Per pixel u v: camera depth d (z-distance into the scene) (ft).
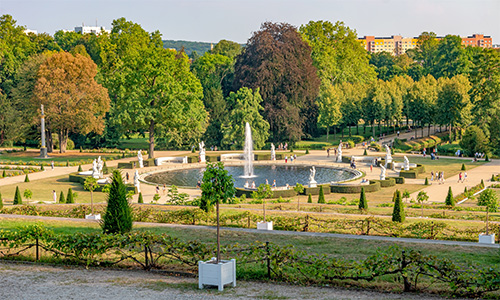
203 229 109.40
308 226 121.70
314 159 347.56
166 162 339.16
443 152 378.73
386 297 68.39
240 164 328.49
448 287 72.18
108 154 382.01
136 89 338.95
